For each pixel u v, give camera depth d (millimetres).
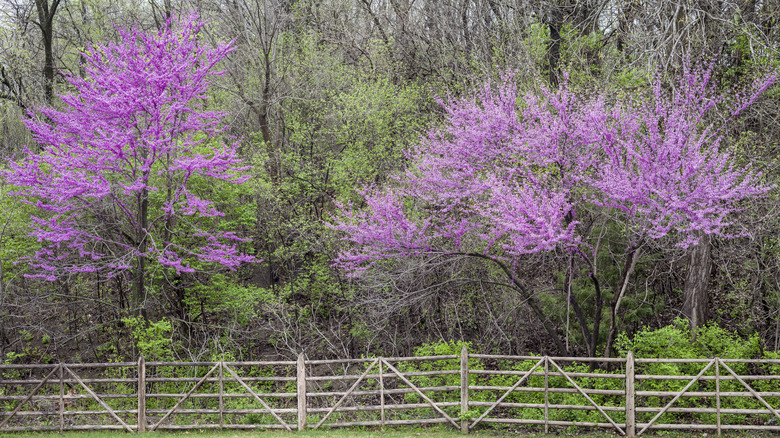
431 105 18859
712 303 14719
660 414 10336
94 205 14289
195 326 15867
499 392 11766
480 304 15055
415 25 21062
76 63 24828
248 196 17344
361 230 12180
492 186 11016
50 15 22688
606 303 13797
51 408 13234
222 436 10820
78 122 13508
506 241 13383
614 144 11336
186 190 13914
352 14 23781
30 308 15672
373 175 17141
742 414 11203
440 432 10914
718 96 11727
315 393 11156
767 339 13531
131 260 14484
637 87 12555
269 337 16594
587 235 13289
